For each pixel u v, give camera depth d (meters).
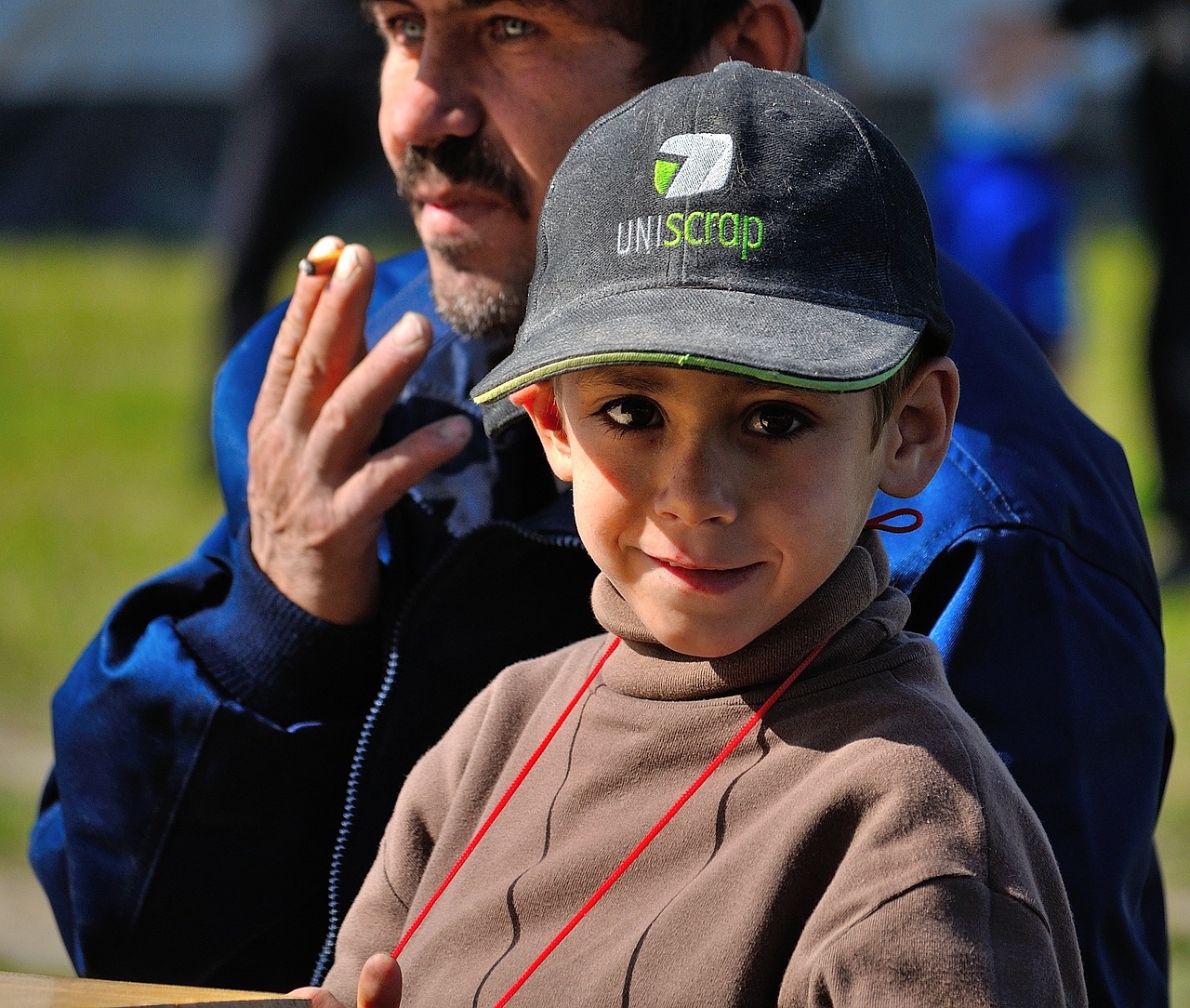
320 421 6.56
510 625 6.57
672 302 4.83
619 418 4.88
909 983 4.35
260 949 6.84
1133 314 35.12
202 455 23.59
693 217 4.90
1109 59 45.66
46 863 7.26
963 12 46.78
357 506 6.50
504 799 5.41
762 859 4.73
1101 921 5.71
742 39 6.77
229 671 6.71
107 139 49.59
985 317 6.78
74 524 20.88
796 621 4.95
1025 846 4.72
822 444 4.80
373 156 22.92
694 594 4.82
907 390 5.11
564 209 5.18
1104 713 5.92
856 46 43.72
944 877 4.44
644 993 4.73
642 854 4.96
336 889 6.43
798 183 4.91
